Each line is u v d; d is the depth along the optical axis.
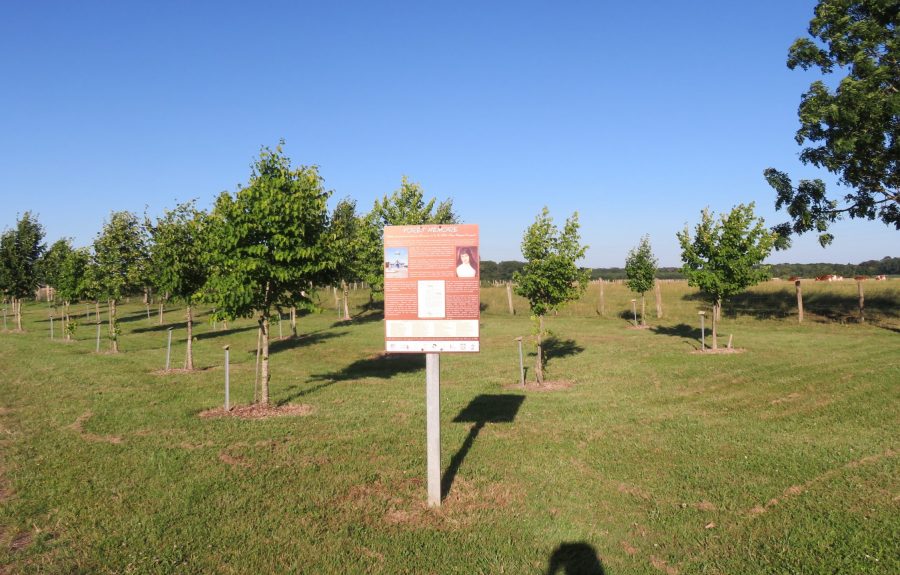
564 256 13.93
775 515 6.05
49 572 4.95
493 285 57.81
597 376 15.09
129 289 21.95
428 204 27.03
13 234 31.73
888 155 20.72
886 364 14.90
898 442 8.48
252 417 10.60
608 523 6.00
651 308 36.81
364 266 26.44
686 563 5.12
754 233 18.75
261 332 11.71
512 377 15.36
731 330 25.25
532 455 8.27
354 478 7.32
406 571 5.03
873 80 19.16
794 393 12.18
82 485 7.02
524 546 5.50
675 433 9.34
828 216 23.70
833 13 20.94
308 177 12.41
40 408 11.38
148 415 10.70
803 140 22.11
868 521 5.78
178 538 5.62
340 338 24.75
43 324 35.53
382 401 12.16
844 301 33.25
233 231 11.34
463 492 6.87
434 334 6.24
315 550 5.40
